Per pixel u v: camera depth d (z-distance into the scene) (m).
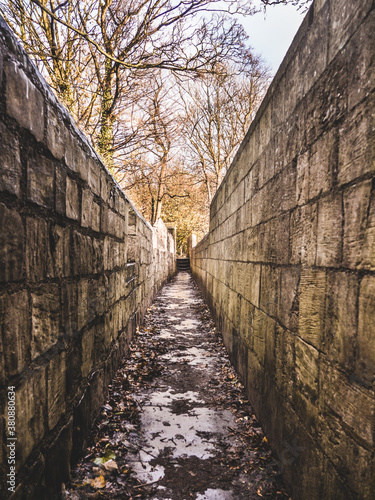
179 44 4.41
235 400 3.09
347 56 1.30
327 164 1.48
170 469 2.09
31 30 3.98
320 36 1.59
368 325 1.11
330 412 1.39
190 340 5.38
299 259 1.83
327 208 1.47
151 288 8.85
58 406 1.71
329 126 1.46
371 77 1.12
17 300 1.24
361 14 1.20
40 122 1.44
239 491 1.90
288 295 2.02
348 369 1.25
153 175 8.05
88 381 2.36
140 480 1.97
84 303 2.24
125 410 2.84
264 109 2.70
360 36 1.20
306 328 1.70
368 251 1.12
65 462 1.81
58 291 1.72
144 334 5.54
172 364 4.15
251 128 3.22
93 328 2.53
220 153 15.82
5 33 1.13
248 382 3.13
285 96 2.14
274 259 2.35
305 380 1.69
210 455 2.24
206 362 4.24
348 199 1.27
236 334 3.85
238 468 2.10
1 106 1.10
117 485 1.91
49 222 1.59
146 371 3.81
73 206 1.98
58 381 1.72
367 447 1.09
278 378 2.17
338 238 1.35
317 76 1.61
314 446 1.55
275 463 2.12
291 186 2.00
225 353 4.62
